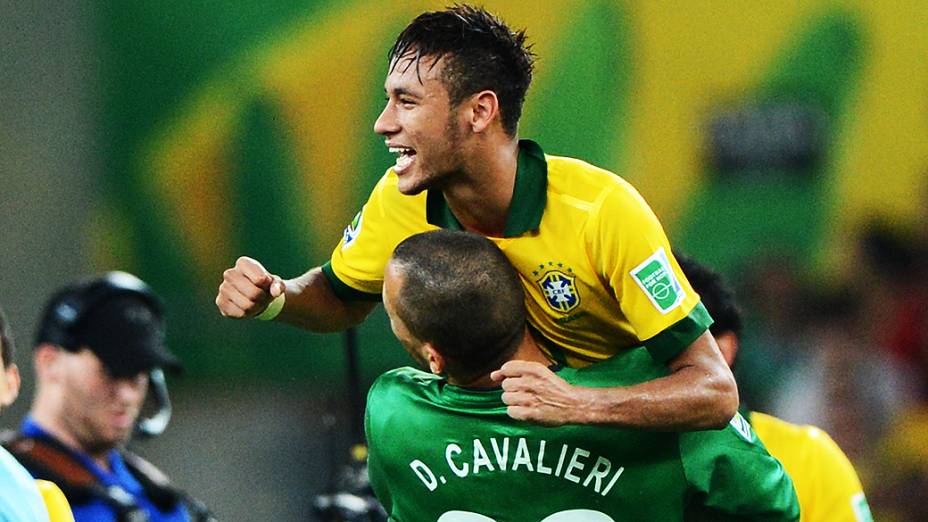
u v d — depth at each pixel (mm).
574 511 8703
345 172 28109
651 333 8641
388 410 8992
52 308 12531
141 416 18672
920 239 26000
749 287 26234
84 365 12375
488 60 8719
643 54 26781
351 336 11344
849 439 23969
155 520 12852
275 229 28453
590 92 26750
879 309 25516
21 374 26281
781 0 26484
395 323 8711
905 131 26219
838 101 26469
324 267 9953
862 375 24391
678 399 8258
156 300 12969
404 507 9094
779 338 25641
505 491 8734
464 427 8742
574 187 8875
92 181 28391
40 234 27531
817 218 26547
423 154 8734
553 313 9000
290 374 27562
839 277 26219
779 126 26562
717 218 26844
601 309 8953
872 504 23531
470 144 8750
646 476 8664
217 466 27219
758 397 24969
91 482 12141
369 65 27844
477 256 8531
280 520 26922
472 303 8414
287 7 28094
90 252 28281
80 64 28109
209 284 28562
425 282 8453
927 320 25109
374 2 27734
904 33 26141
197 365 27953
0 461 9000
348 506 11344
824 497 11344
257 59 28234
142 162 28625
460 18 8773
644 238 8672
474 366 8625
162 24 28344
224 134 28422
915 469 23672
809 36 26484
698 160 26812
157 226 28562
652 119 26828
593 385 8672
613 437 8578
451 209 9195
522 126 26812
